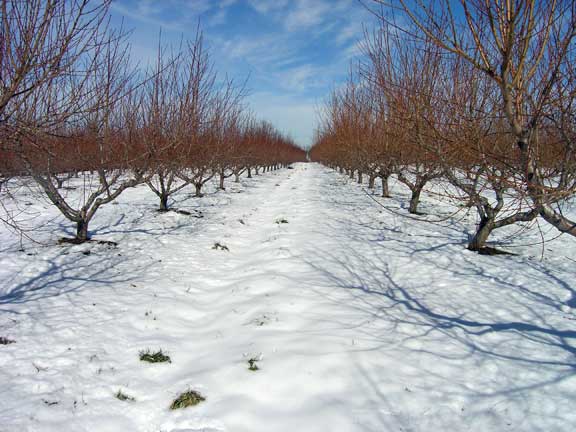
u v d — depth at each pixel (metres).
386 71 7.14
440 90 5.47
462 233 8.35
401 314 4.41
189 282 5.59
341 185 19.94
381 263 6.35
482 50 2.62
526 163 2.76
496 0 2.58
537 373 3.19
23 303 4.57
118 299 4.79
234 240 8.21
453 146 3.39
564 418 2.65
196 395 2.99
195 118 9.68
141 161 8.06
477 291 5.05
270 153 32.16
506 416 2.71
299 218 10.18
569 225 2.90
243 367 3.34
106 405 2.91
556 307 4.52
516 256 6.62
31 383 3.04
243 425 2.68
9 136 3.49
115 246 7.18
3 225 8.34
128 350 3.67
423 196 14.62
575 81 2.87
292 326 4.09
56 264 6.01
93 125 6.62
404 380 3.13
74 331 3.92
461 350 3.60
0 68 3.25
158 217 10.02
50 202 11.36
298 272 5.80
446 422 2.68
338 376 3.17
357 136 13.75
